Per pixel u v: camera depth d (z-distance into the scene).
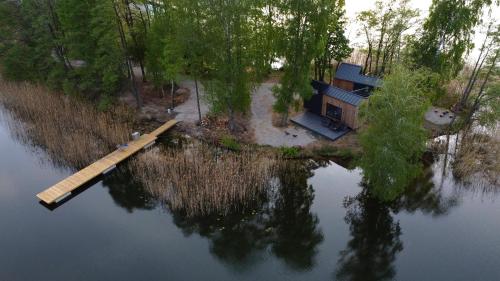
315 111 27.38
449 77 25.33
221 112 25.83
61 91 29.33
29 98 27.91
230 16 19.78
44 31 27.25
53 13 27.17
